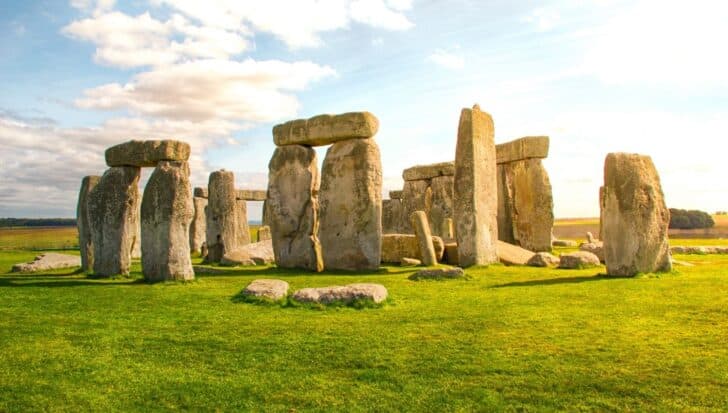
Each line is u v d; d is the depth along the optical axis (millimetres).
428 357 6035
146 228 12547
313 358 6113
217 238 20141
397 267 16531
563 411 4609
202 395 5141
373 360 5973
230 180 20453
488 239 15906
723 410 4531
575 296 9492
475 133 15711
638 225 11742
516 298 9469
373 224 15641
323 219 16453
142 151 12836
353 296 8898
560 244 26547
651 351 6023
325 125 16250
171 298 10031
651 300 8828
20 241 37969
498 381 5277
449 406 4762
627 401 4758
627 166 11922
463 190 15586
